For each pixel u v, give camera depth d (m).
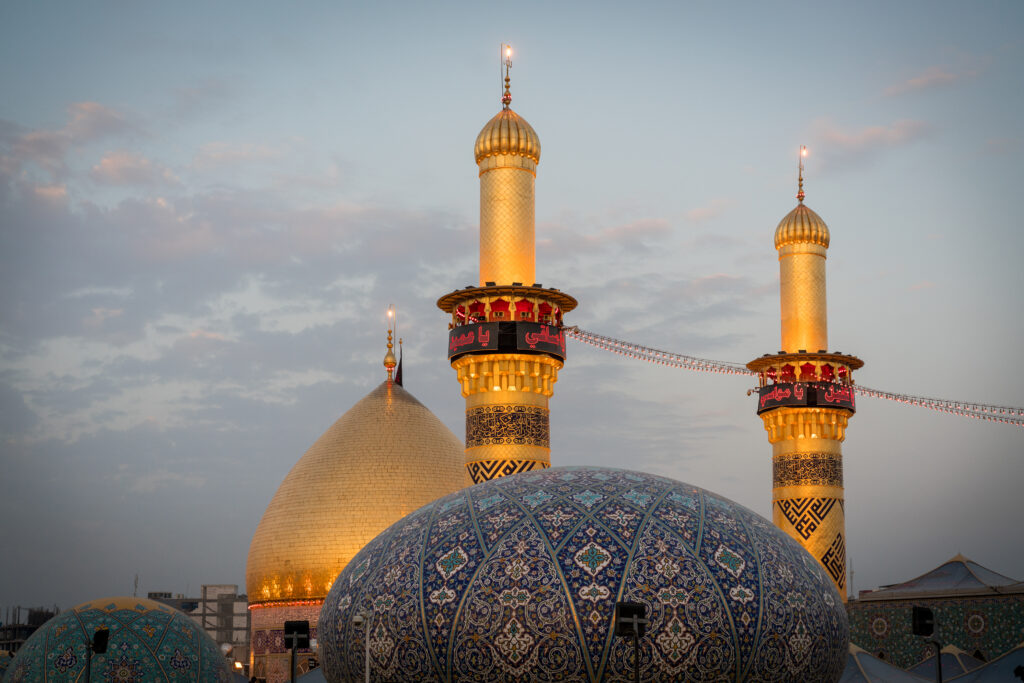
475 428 28.28
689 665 16.98
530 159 29.94
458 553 17.83
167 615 34.94
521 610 17.08
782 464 37.31
